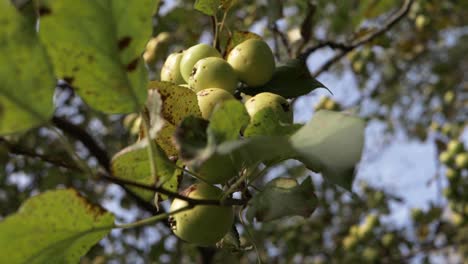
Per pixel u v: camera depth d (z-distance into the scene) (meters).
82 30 0.43
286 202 0.46
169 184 0.50
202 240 0.50
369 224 1.42
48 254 0.45
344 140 0.41
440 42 1.91
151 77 0.97
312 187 0.47
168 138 0.49
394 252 1.43
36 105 0.41
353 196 0.41
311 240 1.54
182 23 1.00
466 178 1.27
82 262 1.46
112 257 1.49
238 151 0.45
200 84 0.52
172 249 1.37
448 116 1.80
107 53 0.43
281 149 0.43
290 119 0.52
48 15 0.42
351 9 0.98
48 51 0.43
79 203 0.44
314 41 0.95
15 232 0.43
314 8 0.78
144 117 0.45
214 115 0.43
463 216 1.29
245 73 0.54
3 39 0.40
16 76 0.40
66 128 0.89
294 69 0.56
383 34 0.90
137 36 0.43
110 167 0.45
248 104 0.52
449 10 1.31
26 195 1.44
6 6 0.40
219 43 0.57
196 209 0.49
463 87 1.93
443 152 1.30
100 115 1.40
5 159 1.37
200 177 0.48
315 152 0.41
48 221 0.44
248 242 0.58
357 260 1.41
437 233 1.44
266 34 1.16
